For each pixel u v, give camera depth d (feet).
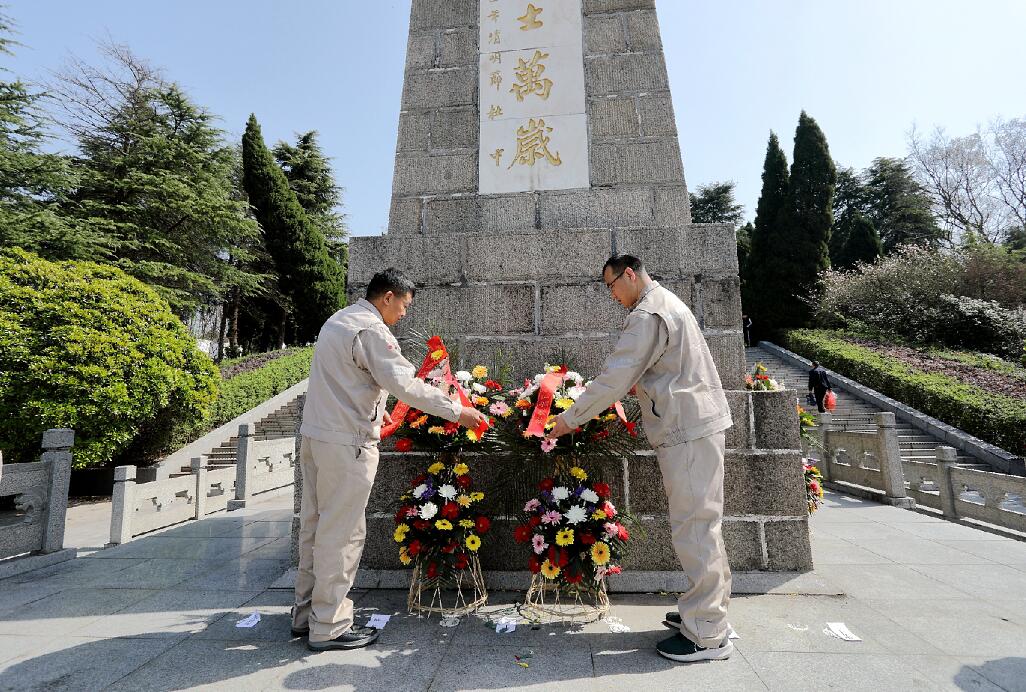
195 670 6.47
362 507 7.32
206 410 27.73
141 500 15.87
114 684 6.13
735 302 10.16
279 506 20.38
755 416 9.65
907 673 6.20
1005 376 37.01
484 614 8.25
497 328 10.54
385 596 9.17
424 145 12.07
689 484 6.99
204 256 51.75
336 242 77.51
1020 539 14.55
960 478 16.96
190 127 52.21
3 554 11.03
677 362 7.24
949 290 50.93
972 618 7.86
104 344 23.04
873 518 16.39
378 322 7.57
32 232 37.27
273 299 63.36
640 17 12.19
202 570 11.09
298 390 43.37
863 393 39.81
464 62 12.38
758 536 9.32
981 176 74.13
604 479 9.59
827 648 6.89
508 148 11.84
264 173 60.29
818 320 63.05
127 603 9.00
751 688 5.92
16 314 22.25
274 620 8.17
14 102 39.19
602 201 11.38
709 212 100.17
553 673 6.33
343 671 6.42
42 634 7.64
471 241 10.89
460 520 8.32
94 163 48.52
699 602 6.78
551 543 7.99
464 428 8.80
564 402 8.47
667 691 5.87
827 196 65.72
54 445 12.33
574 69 12.07
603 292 10.44
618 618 8.09
